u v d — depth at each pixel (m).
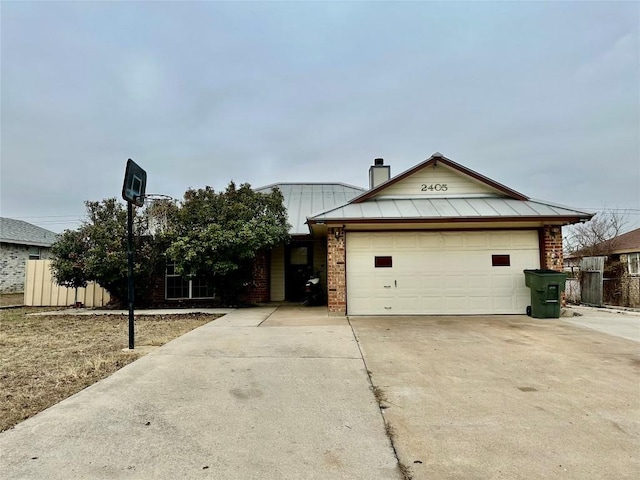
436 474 2.64
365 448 3.03
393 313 10.05
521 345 6.50
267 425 3.45
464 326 8.32
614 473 2.63
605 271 12.83
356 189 17.44
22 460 2.81
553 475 2.62
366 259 10.20
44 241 21.95
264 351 6.09
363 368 5.18
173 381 4.65
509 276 10.10
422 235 10.21
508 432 3.29
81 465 2.75
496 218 9.50
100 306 13.03
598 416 3.62
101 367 5.28
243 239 11.02
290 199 16.09
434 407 3.86
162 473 2.66
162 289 13.19
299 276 14.22
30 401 4.02
